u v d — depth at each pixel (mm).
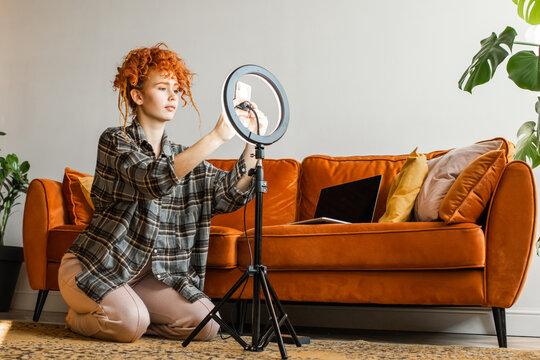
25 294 3195
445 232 1779
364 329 2604
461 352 1476
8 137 3527
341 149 2902
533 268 2449
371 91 2912
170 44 3344
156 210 1643
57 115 3479
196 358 1234
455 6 2854
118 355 1251
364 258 1868
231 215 2668
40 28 3629
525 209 1769
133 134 1693
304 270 1977
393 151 2816
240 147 3061
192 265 1769
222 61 3219
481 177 1814
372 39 2965
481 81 2344
